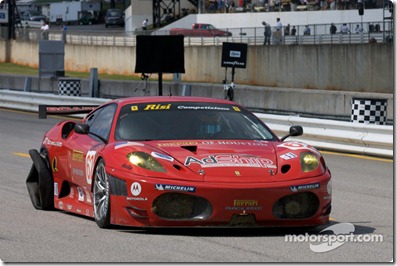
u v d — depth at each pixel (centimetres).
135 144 2855
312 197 2744
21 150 5919
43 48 13400
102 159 2881
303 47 16600
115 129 3042
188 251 2508
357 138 6031
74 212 3231
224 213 2638
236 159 2772
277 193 2667
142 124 3041
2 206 3544
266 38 17850
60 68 13525
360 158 5775
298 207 2716
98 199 2934
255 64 17725
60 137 3431
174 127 3030
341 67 15838
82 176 3130
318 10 19988
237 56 9375
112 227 2912
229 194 2628
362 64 15412
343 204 3688
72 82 11450
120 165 2755
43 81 13375
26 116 9375
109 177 2775
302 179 2722
